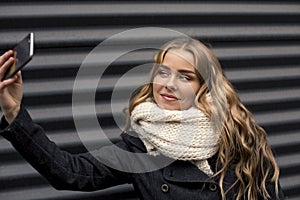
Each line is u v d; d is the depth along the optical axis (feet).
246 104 9.20
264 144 6.85
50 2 7.88
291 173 9.57
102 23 8.19
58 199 7.88
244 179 6.60
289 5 9.66
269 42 9.46
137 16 8.43
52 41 7.87
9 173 7.63
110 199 8.18
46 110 7.86
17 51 5.11
